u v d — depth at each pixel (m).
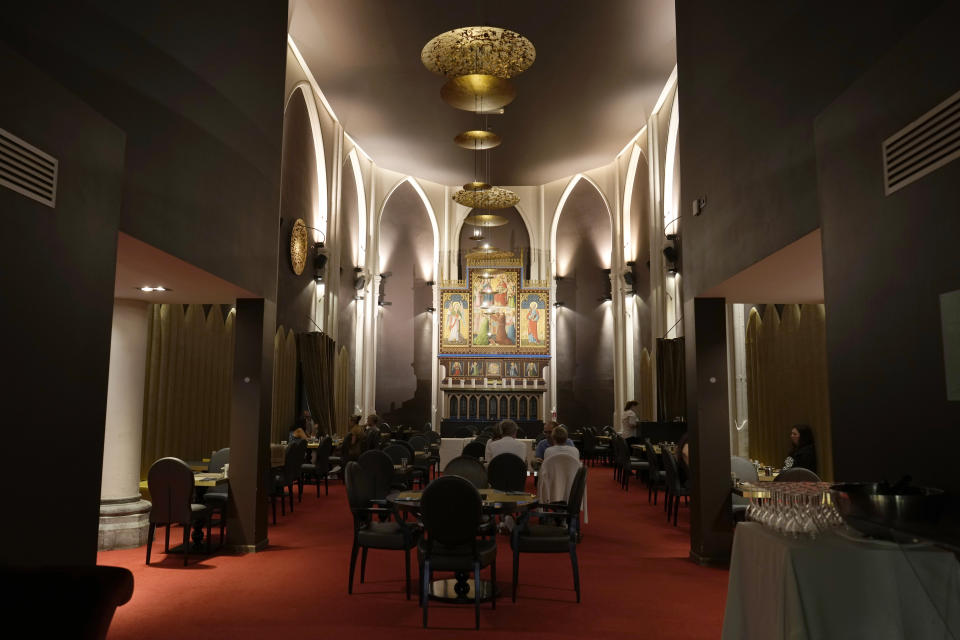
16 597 2.76
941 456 2.82
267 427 7.39
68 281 3.79
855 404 3.50
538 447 9.87
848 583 2.55
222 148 6.38
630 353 17.23
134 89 5.02
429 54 10.10
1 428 3.24
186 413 9.40
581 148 17.06
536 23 11.02
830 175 3.81
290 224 12.38
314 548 7.17
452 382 19.27
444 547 4.71
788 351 8.91
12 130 3.35
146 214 5.07
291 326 12.69
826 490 3.12
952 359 2.74
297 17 10.83
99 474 4.07
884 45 3.64
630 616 4.80
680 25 7.55
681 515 9.44
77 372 3.86
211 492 7.52
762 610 2.84
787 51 4.84
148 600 5.16
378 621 4.64
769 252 5.08
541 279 20.03
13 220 3.34
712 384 6.79
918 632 2.47
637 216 16.59
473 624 4.59
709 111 6.55
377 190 18.75
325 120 14.31
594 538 7.77
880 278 3.28
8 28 3.89
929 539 2.49
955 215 2.74
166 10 5.49
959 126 2.73
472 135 12.37
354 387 17.12
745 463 7.18
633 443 13.41
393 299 19.33
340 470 12.23
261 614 4.80
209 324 10.07
